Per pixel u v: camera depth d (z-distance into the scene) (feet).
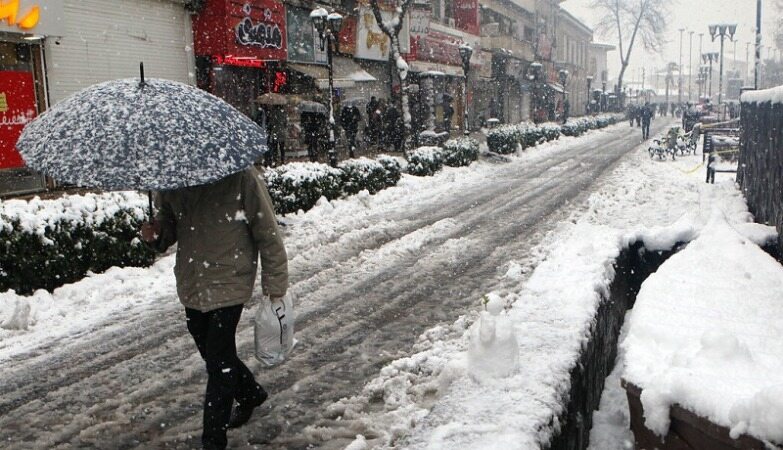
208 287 11.76
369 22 91.09
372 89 96.48
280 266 12.27
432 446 7.97
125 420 14.02
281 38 70.18
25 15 41.27
